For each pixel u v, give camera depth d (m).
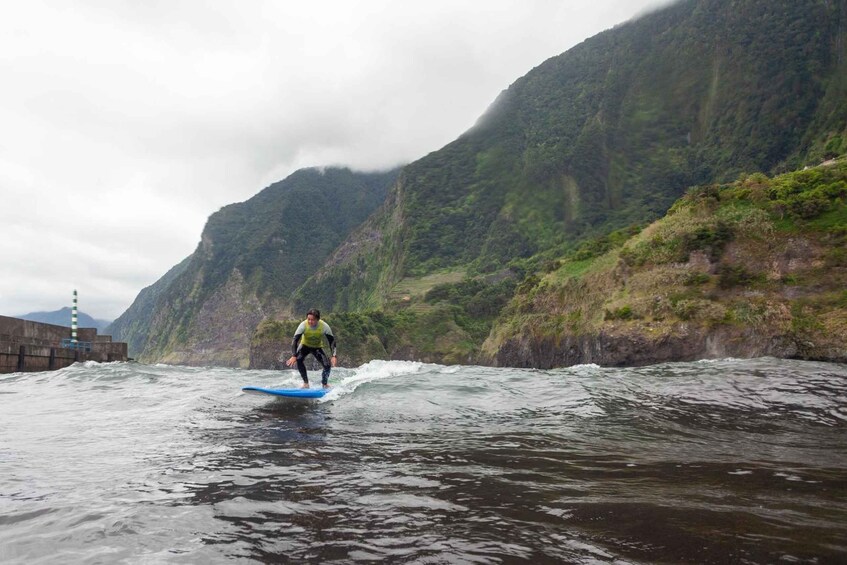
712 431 7.53
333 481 4.95
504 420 8.40
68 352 35.91
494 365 67.31
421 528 3.71
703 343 32.88
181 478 5.04
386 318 124.19
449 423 8.16
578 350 48.03
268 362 115.06
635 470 5.37
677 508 4.11
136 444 6.64
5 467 5.48
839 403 9.01
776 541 3.39
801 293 29.97
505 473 5.24
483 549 3.31
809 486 4.77
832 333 27.58
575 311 51.09
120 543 3.43
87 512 4.04
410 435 7.23
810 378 10.73
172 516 3.96
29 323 33.47
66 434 7.35
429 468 5.44
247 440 6.88
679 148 162.25
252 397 11.05
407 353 118.69
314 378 15.04
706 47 177.12
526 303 62.22
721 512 4.01
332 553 3.27
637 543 3.39
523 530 3.65
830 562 3.04
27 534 3.58
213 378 16.88
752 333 30.67
